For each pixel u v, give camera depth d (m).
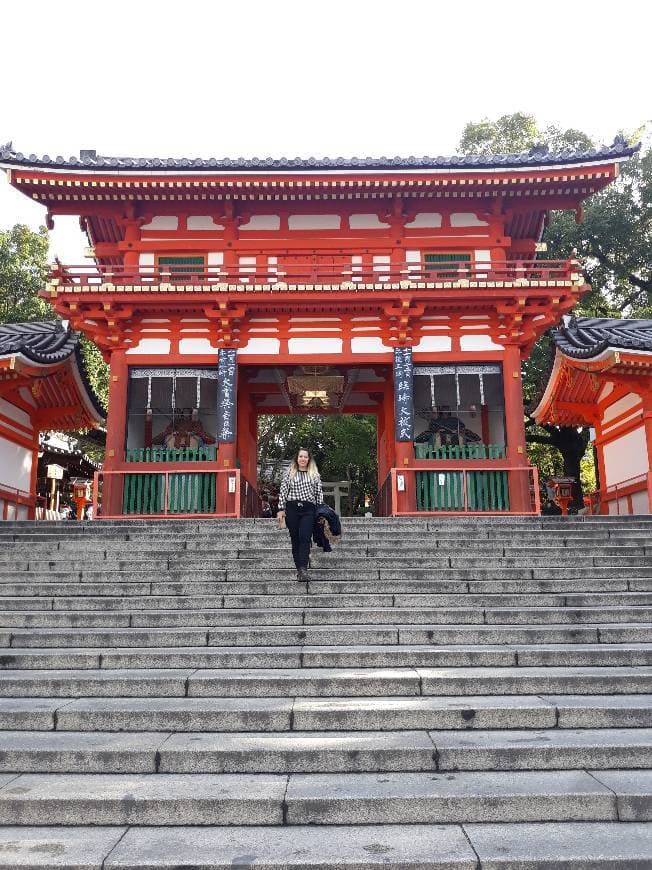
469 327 17.78
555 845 4.10
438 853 4.02
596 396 21.78
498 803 4.50
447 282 16.80
